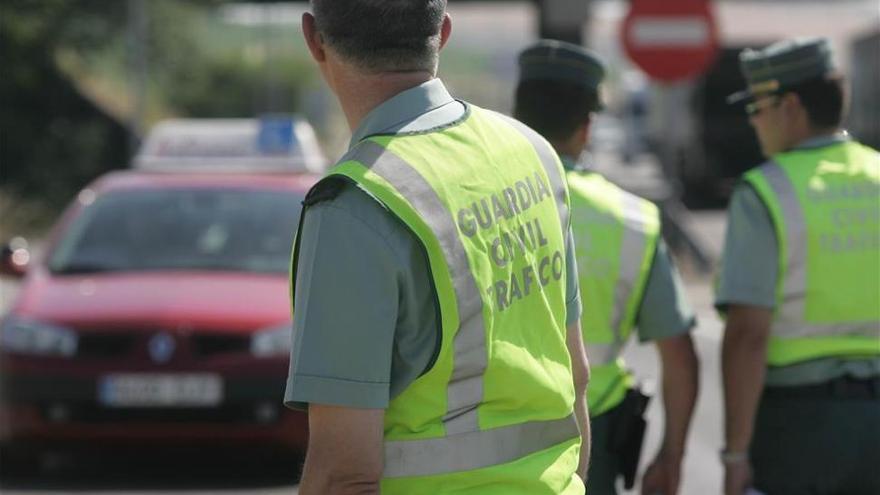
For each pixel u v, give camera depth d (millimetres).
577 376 6430
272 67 95000
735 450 9023
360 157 5715
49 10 72938
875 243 9086
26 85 72438
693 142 59750
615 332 8984
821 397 9047
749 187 9086
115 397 16141
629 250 8938
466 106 6133
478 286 5715
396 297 5574
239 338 16297
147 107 87312
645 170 82625
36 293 17344
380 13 5797
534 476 5867
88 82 78375
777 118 9367
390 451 5703
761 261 8977
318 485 5602
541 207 6121
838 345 9047
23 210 62219
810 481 9125
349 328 5523
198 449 16266
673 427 9258
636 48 28547
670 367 9180
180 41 95688
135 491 15984
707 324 30297
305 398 5555
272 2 92938
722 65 59219
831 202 9055
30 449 16438
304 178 20109
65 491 16000
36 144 71750
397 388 5668
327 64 6016
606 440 9008
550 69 8938
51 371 16234
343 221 5562
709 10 28375
